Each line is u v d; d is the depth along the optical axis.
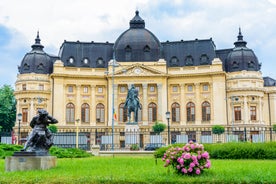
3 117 90.56
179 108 86.31
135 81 84.81
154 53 87.25
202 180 12.76
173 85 87.19
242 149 26.06
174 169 15.46
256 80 83.81
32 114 83.38
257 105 83.25
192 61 87.25
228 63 86.75
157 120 84.38
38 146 19.48
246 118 81.88
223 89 83.81
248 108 82.62
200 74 84.94
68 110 85.69
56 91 84.69
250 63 84.56
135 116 59.22
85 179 13.08
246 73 83.81
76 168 18.83
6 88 97.44
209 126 83.19
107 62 89.38
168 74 85.69
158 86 84.94
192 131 82.62
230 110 83.88
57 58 91.38
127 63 85.75
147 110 84.81
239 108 83.19
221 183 12.51
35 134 19.45
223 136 73.88
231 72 85.25
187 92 86.50
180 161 14.64
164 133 79.00
